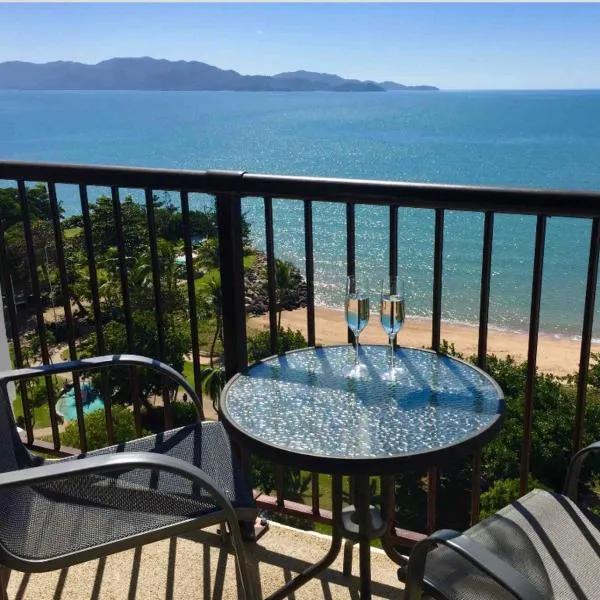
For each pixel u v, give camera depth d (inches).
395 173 2491.4
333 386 64.8
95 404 627.8
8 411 66.2
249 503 58.8
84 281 705.0
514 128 4498.0
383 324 67.7
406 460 49.9
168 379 89.6
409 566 45.5
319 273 1221.7
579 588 47.7
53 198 87.3
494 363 555.2
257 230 1525.6
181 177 77.7
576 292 1150.3
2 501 57.2
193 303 83.4
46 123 6190.9
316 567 70.9
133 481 64.2
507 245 1418.6
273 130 4889.3
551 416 459.2
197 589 75.3
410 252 1379.2
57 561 52.1
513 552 51.2
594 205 58.9
